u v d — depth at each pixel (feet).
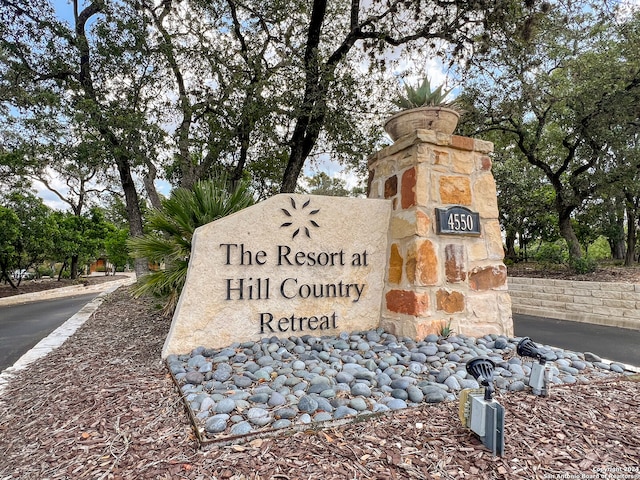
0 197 50.88
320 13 29.17
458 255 13.83
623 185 35.19
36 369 12.32
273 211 13.24
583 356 12.48
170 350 11.69
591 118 34.63
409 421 7.47
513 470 5.97
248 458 6.18
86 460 6.33
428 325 12.91
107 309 26.12
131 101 29.78
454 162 14.20
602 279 32.37
